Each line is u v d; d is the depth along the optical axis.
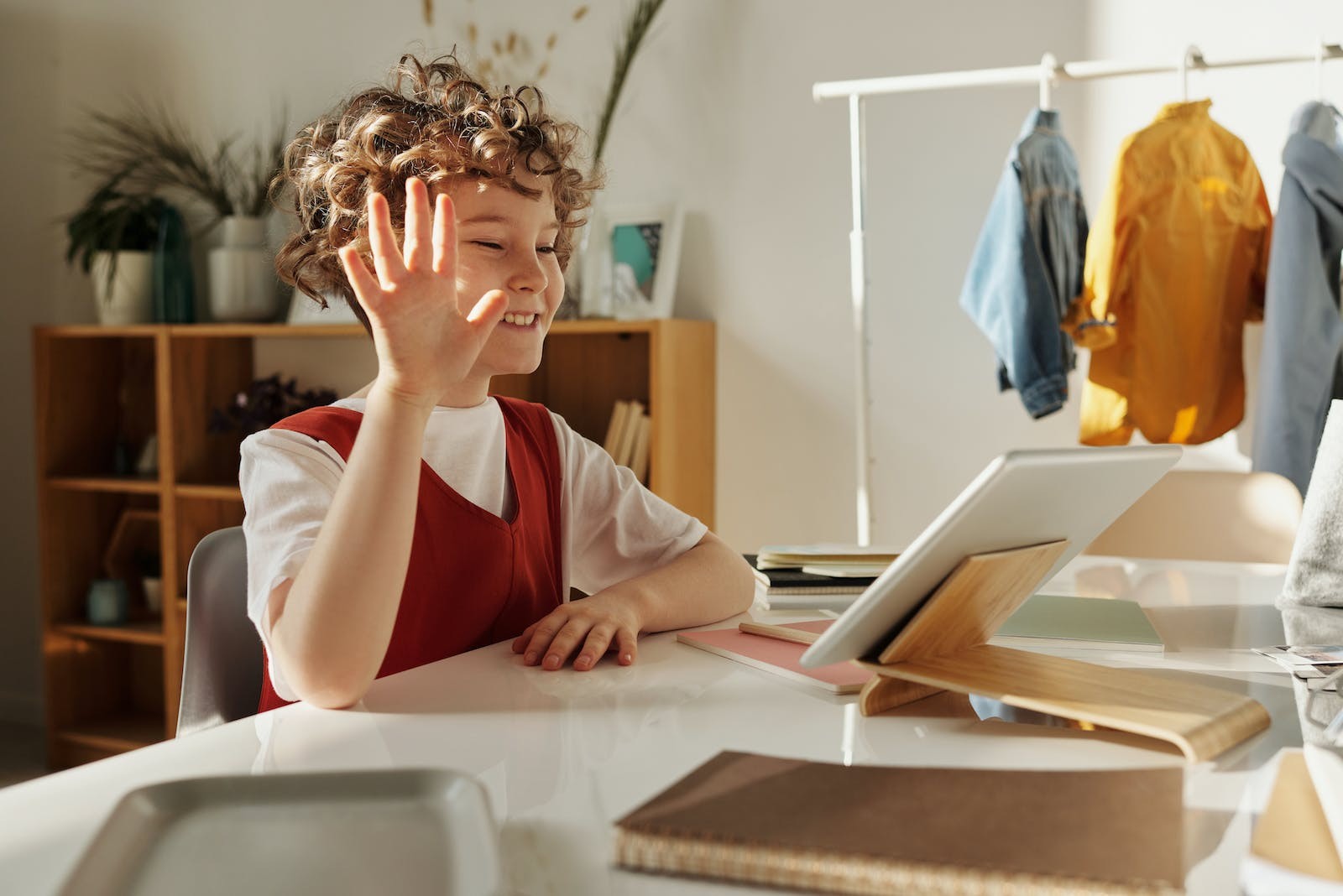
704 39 2.94
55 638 3.41
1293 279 2.12
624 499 1.29
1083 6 2.60
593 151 3.01
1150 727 0.66
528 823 0.55
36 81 3.65
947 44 2.71
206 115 3.49
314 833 0.52
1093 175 2.61
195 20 3.49
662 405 2.73
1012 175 2.26
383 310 0.77
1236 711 0.70
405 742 0.69
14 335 3.69
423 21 3.24
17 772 3.32
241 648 1.09
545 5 3.10
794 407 2.90
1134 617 1.04
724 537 2.99
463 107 1.16
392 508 0.79
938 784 0.56
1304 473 2.12
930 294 2.75
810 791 0.55
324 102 3.35
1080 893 0.44
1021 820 0.51
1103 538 1.95
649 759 0.65
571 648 0.90
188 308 3.33
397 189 1.11
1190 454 2.54
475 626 1.10
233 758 0.66
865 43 2.79
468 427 1.14
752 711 0.76
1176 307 2.26
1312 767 0.54
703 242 2.96
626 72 2.87
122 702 3.60
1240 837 0.53
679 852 0.50
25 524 3.69
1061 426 2.65
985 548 0.75
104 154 3.58
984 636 0.84
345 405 1.11
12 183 3.68
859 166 2.44
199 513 3.29
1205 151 2.23
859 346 2.49
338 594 0.77
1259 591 1.23
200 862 0.50
